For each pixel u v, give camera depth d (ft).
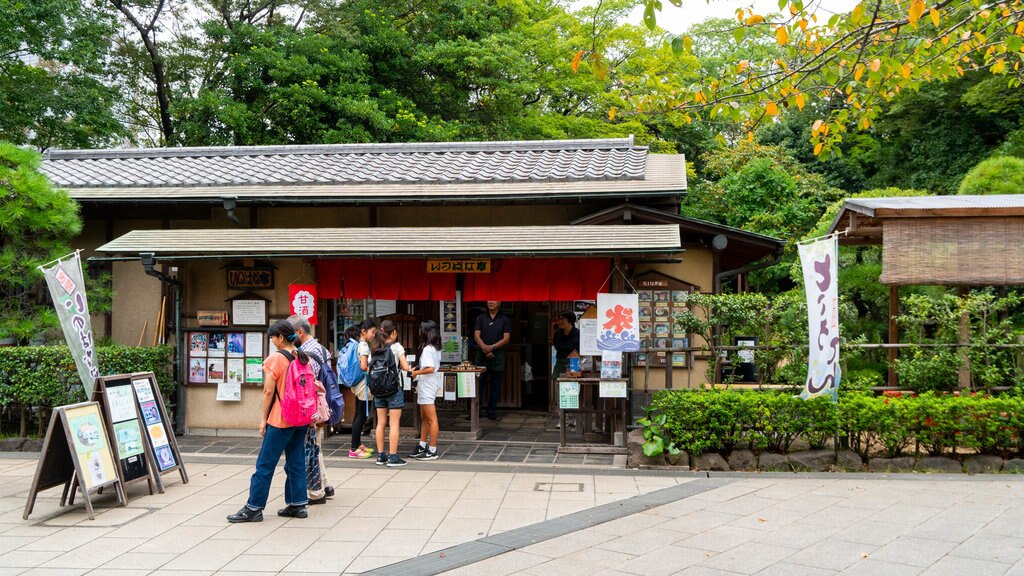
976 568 16.94
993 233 28.12
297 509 21.50
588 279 32.58
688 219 32.99
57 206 31.73
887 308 37.32
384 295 33.83
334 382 24.29
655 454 27.20
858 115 20.13
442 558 17.98
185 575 16.96
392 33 67.46
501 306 44.21
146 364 33.27
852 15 17.43
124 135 65.00
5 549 18.85
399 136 63.36
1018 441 26.86
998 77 61.36
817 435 26.94
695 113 20.85
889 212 28.22
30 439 31.27
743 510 21.93
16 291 36.78
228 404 34.83
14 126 57.36
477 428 34.04
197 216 37.52
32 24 55.36
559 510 22.20
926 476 25.77
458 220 36.99
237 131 63.00
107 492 24.62
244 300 34.50
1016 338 28.60
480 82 68.23
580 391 34.99
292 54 64.03
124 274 37.60
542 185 34.96
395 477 26.63
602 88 75.66
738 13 17.43
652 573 16.93
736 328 29.40
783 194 62.18
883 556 17.81
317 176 38.11
